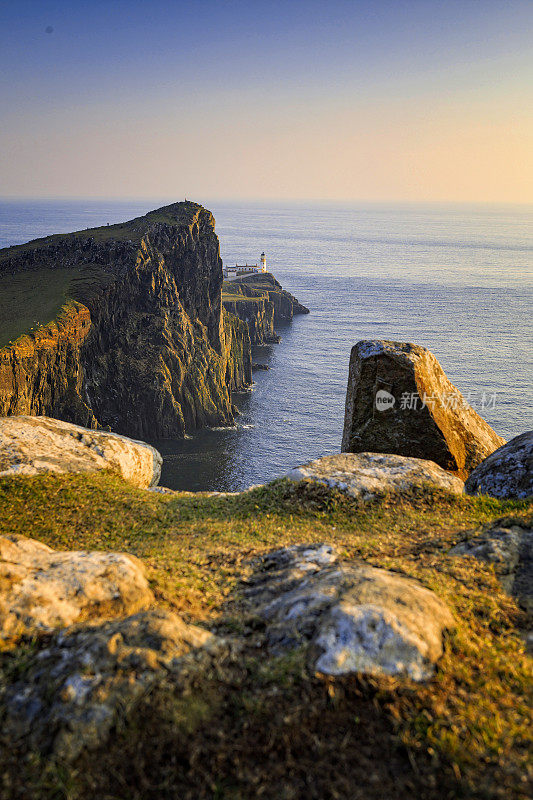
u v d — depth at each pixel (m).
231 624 8.07
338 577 8.79
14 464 19.72
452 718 6.10
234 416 170.62
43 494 17.50
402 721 6.03
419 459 18.97
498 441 23.91
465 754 5.66
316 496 16.12
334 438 150.88
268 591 9.53
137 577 9.08
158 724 6.04
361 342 22.25
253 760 5.79
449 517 14.98
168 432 161.75
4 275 172.75
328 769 5.66
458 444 21.73
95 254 177.62
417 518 14.86
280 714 6.19
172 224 191.38
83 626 7.56
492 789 5.33
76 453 21.80
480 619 8.33
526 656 7.54
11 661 7.10
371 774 5.59
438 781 5.47
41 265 176.88
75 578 8.72
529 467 17.67
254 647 7.45
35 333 131.25
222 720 6.17
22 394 123.62
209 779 5.61
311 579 9.48
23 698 6.52
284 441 150.38
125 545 14.18
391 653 6.68
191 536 14.41
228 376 193.25
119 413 160.75
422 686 6.45
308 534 13.83
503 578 9.87
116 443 23.22
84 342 151.25
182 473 133.75
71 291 157.25
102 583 8.70
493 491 17.94
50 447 21.66
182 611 8.75
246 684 6.65
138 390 162.62
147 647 6.87
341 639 6.79
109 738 5.97
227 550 12.56
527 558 10.66
